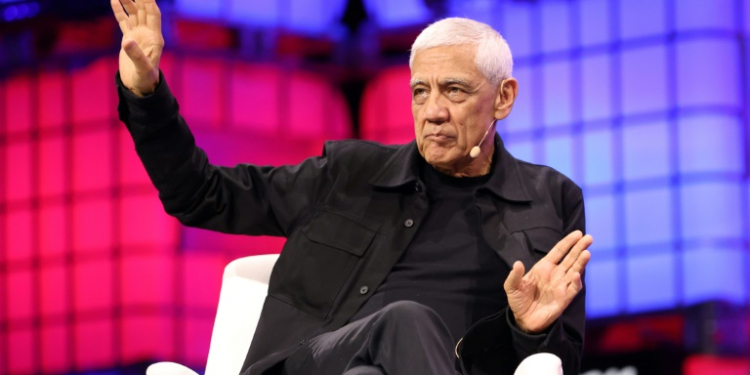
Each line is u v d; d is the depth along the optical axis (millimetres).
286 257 8469
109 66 15609
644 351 14125
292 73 15750
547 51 14688
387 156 8766
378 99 15672
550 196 8664
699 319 13859
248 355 8195
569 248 8172
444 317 8102
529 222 8398
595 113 14430
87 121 15609
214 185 8492
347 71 15805
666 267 14016
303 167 8836
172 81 15344
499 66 8375
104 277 15344
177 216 8547
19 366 15594
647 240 14109
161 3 15344
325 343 7449
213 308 15188
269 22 15703
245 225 8695
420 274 8227
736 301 13805
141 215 15266
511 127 14844
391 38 15641
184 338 15125
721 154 13883
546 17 14695
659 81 14125
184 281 15164
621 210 14250
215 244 15266
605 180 14344
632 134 14227
